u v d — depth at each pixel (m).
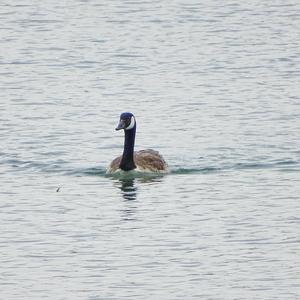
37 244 26.98
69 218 29.08
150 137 37.84
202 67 48.38
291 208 29.73
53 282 24.45
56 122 39.66
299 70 47.66
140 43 52.91
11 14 59.22
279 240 27.09
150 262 25.64
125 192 31.59
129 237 27.47
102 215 29.33
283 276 24.67
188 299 23.39
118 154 35.88
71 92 44.31
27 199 30.88
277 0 62.72
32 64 49.19
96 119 40.16
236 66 48.47
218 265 25.42
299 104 41.97
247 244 26.83
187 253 26.25
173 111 41.25
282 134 37.81
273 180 32.56
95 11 59.94
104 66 48.81
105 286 24.17
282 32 55.00
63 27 56.31
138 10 59.97
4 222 28.77
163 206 30.12
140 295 23.64
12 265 25.55
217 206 30.05
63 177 33.22
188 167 34.25
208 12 59.34
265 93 43.81
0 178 33.03
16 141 37.06
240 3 61.72
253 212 29.44
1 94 43.97
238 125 39.09
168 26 56.31
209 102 42.50
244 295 23.59
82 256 26.11
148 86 45.25
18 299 23.44
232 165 34.38
